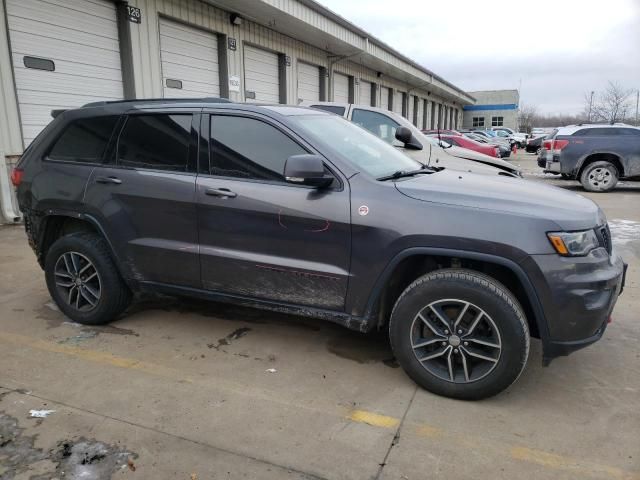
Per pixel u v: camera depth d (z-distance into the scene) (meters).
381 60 21.50
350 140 3.82
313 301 3.45
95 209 3.98
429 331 3.20
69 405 3.07
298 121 3.61
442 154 7.50
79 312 4.23
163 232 3.79
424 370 3.19
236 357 3.73
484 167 7.07
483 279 2.99
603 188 13.06
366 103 24.45
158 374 3.46
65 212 4.11
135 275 3.99
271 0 12.74
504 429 2.87
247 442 2.73
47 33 8.84
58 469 2.51
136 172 3.87
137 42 10.59
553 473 2.51
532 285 2.91
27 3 8.45
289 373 3.49
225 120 3.67
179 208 3.70
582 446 2.72
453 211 3.03
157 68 11.20
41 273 5.70
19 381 3.35
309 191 3.35
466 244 2.97
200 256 3.68
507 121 60.88
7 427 2.84
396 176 3.51
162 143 3.84
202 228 3.65
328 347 3.90
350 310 3.35
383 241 3.14
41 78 8.81
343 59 19.80
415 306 3.15
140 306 4.71
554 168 13.52
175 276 3.84
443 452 2.66
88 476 2.46
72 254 4.17
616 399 3.19
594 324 2.94
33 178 4.25
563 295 2.88
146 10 10.76
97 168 4.01
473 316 3.05
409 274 3.43
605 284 2.94
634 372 3.54
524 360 2.98
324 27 15.68
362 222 3.18
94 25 9.77
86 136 4.13
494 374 3.02
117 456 2.61
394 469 2.53
